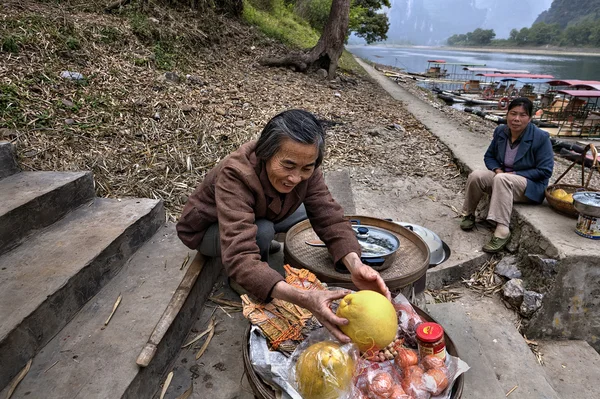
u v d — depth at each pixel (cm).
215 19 830
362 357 140
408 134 594
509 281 301
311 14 1755
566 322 286
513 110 321
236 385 182
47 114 338
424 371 136
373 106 762
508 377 226
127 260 238
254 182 170
